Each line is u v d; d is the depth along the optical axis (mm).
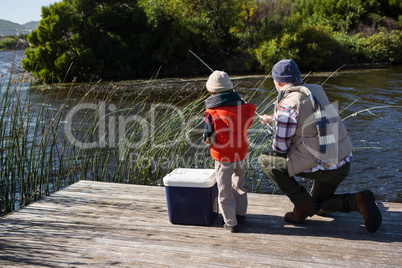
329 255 2514
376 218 2576
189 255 2584
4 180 4840
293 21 24672
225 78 2729
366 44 27375
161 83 19156
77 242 2830
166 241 2801
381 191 5707
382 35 27828
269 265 2424
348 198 2729
